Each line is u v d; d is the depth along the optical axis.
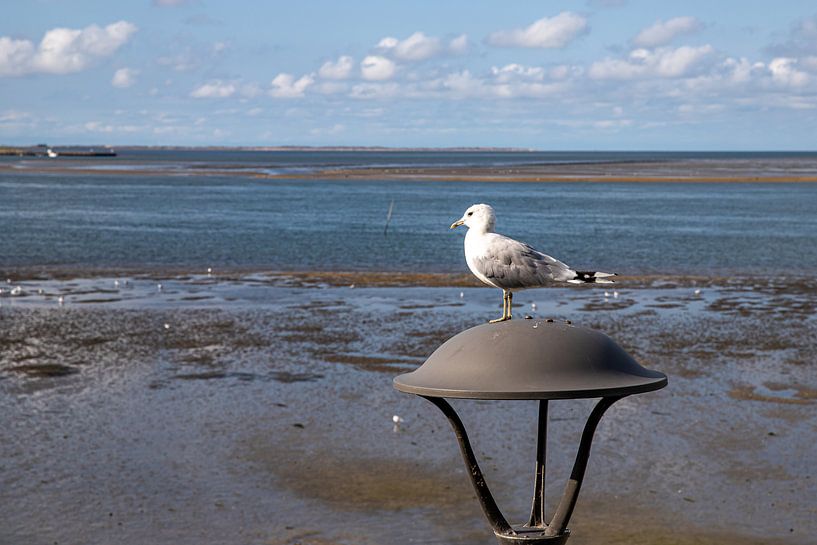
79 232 50.72
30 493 12.44
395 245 45.81
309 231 52.97
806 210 72.62
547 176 138.25
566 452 14.09
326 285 31.27
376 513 12.00
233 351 20.50
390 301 27.70
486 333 4.88
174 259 39.34
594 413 4.93
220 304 26.94
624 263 39.72
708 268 37.94
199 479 13.02
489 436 14.82
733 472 13.33
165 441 14.48
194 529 11.47
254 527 11.55
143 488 12.66
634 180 126.06
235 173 148.50
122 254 40.84
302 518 11.83
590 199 87.19
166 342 21.38
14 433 14.73
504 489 12.72
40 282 31.69
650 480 13.05
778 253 43.47
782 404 16.50
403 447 14.33
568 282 6.85
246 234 50.78
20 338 21.64
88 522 11.62
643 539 11.23
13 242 45.09
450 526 11.62
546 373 4.57
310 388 17.47
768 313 25.77
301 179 127.25
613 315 25.28
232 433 14.88
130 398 16.72
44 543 11.05
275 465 13.55
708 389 17.47
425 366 4.93
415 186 111.00
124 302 27.22
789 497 12.45
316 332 22.67
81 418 15.53
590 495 12.55
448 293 29.44
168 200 81.06
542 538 4.86
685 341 21.78
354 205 76.50
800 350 20.86
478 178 129.50
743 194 95.75
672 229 56.09
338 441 14.55
